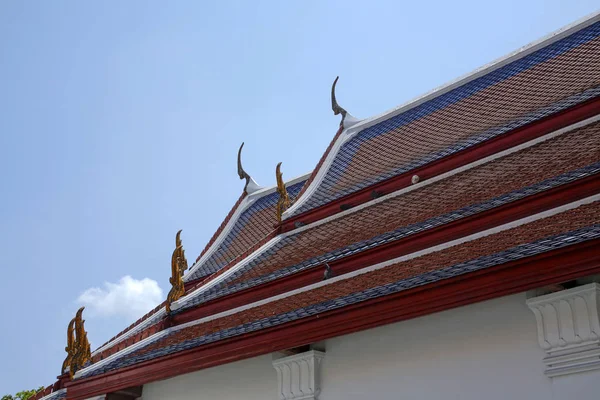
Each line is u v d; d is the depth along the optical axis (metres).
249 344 12.78
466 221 12.85
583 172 11.92
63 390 20.17
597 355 9.78
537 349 10.55
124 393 16.41
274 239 18.34
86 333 17.88
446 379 11.53
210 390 15.16
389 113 21.77
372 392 12.41
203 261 23.19
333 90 23.27
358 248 14.49
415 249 13.41
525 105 16.95
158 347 15.43
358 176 18.97
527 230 11.41
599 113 14.30
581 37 18.61
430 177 16.58
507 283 9.88
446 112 19.81
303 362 13.30
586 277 10.08
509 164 14.70
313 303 13.07
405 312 10.88
